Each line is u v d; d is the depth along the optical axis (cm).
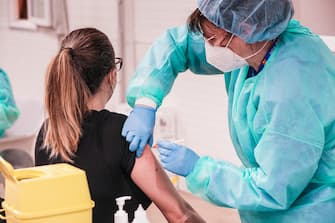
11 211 149
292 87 166
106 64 189
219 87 361
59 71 183
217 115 365
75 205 150
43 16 473
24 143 352
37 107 356
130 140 180
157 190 184
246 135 183
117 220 167
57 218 148
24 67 520
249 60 178
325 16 312
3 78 351
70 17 466
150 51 204
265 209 170
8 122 343
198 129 381
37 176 153
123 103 414
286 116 165
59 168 158
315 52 173
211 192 174
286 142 164
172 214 188
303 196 180
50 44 481
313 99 166
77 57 184
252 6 166
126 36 411
